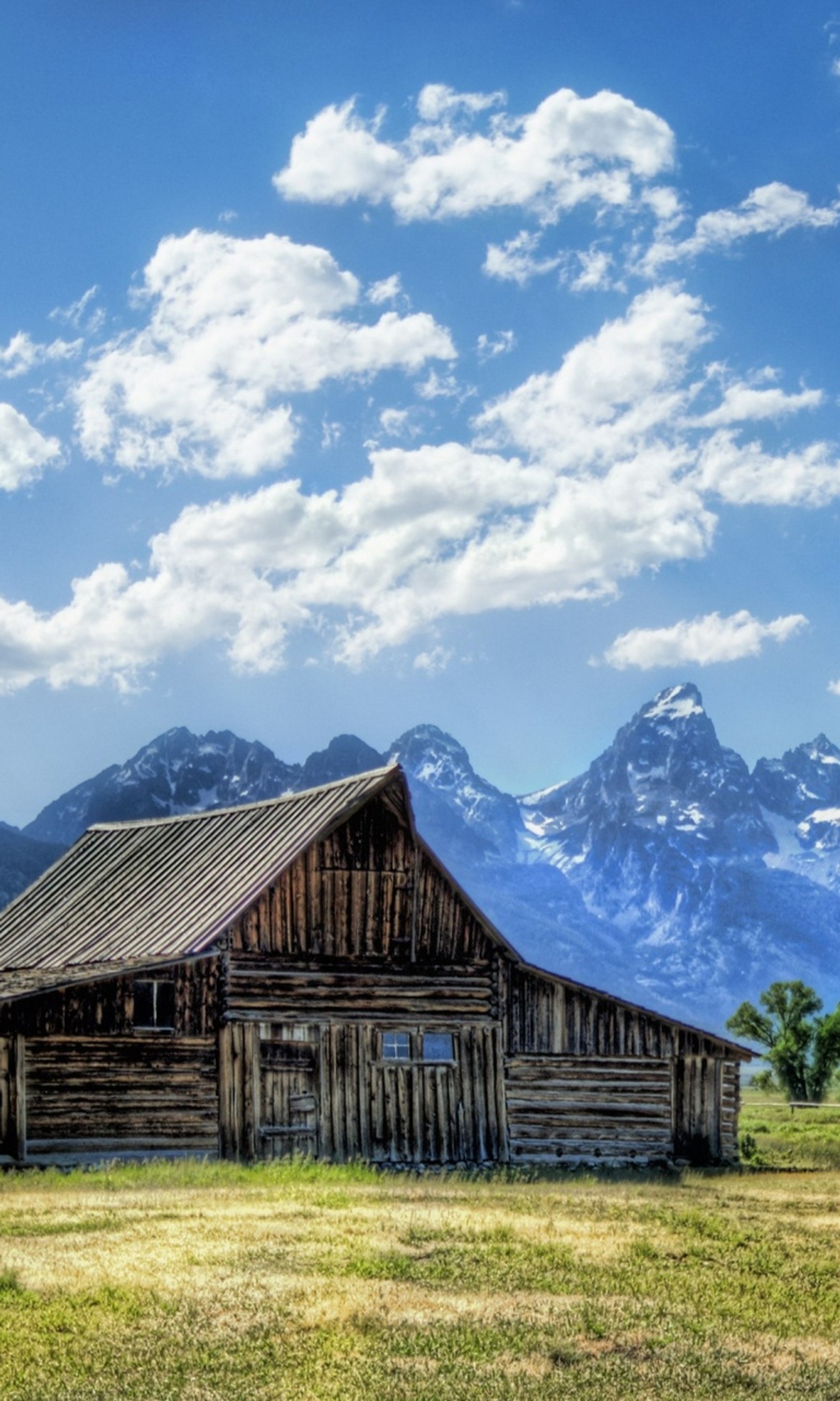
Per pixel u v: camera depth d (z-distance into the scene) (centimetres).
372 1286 1992
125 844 5362
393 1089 4475
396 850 4600
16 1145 3969
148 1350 1678
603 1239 2428
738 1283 2120
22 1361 1630
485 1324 1830
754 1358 1753
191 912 4447
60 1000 4091
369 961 4516
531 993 4712
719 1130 4912
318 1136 4347
